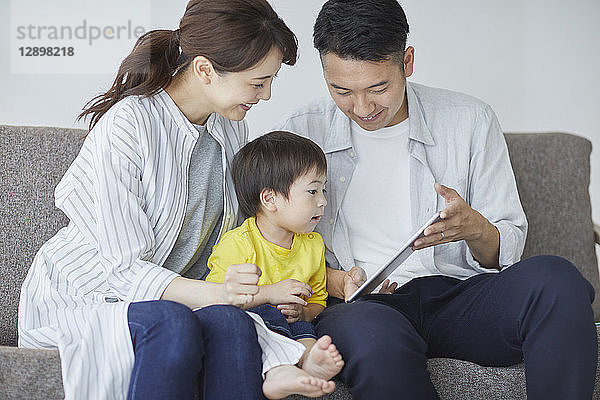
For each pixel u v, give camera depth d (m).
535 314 1.29
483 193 1.69
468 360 1.45
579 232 2.03
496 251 1.58
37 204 1.74
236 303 1.31
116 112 1.49
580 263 2.02
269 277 1.54
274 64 1.46
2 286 1.70
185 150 1.55
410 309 1.50
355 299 1.47
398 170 1.72
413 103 1.71
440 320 1.46
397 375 1.23
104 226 1.41
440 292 1.53
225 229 1.62
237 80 1.45
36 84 2.21
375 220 1.71
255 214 1.59
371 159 1.72
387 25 1.46
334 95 1.56
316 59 2.29
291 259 1.58
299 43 2.28
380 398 1.23
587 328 1.26
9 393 1.25
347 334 1.29
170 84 1.55
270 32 1.44
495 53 2.43
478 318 1.40
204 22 1.43
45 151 1.76
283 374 1.22
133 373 1.18
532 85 2.47
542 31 2.46
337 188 1.72
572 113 2.51
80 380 1.21
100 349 1.25
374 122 1.59
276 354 1.27
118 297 1.42
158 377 1.16
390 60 1.49
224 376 1.20
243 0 1.43
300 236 1.62
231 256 1.52
